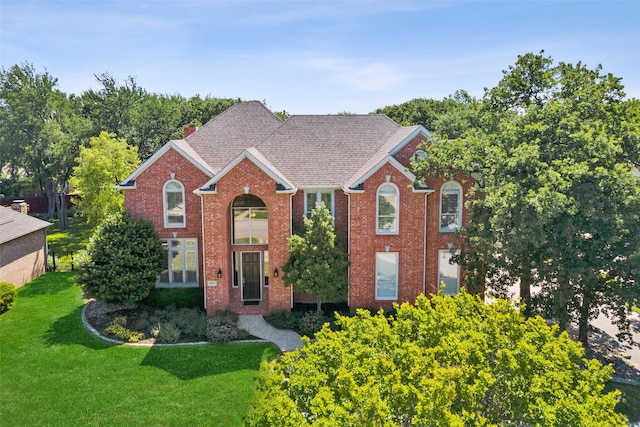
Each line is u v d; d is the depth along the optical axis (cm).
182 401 1716
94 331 2345
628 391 1827
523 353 1208
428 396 1062
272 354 2092
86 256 2494
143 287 2506
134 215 2691
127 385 1827
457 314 1475
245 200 2645
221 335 2228
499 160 1964
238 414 1638
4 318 2547
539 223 1720
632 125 1930
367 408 1018
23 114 5588
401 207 2500
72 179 3897
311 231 2383
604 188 1831
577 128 1938
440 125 5581
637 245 1762
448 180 2517
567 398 1110
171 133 5831
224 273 2530
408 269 2559
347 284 2536
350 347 1327
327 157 2841
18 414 1642
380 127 3053
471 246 2192
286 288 2538
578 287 2006
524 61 2412
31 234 3306
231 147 2964
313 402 1059
